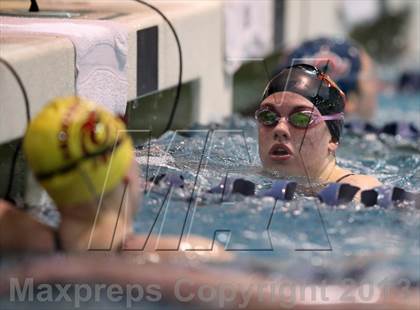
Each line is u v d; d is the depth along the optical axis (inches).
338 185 437.1
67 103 344.8
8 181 442.6
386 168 567.8
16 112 425.1
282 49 892.6
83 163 338.0
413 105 930.1
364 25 1185.4
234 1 724.7
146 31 562.6
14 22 516.1
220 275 337.7
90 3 627.2
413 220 412.5
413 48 1207.6
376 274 348.5
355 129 693.9
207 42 671.8
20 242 348.5
